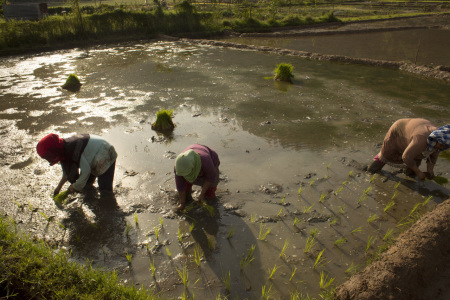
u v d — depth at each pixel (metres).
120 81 12.47
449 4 39.34
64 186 5.89
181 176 4.92
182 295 3.88
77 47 19.78
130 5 32.34
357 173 6.52
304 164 6.79
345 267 4.32
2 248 3.94
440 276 3.85
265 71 14.20
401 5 41.22
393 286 3.57
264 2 38.16
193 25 24.66
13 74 13.47
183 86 11.94
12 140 7.59
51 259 3.95
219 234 4.88
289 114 9.44
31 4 25.97
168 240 4.75
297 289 3.99
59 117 8.98
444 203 4.97
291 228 5.02
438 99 10.73
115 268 4.27
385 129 8.46
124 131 8.18
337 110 9.76
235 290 3.97
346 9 38.69
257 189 5.94
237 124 8.73
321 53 18.05
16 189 5.80
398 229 5.01
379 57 16.94
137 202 5.54
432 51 18.30
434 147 5.50
